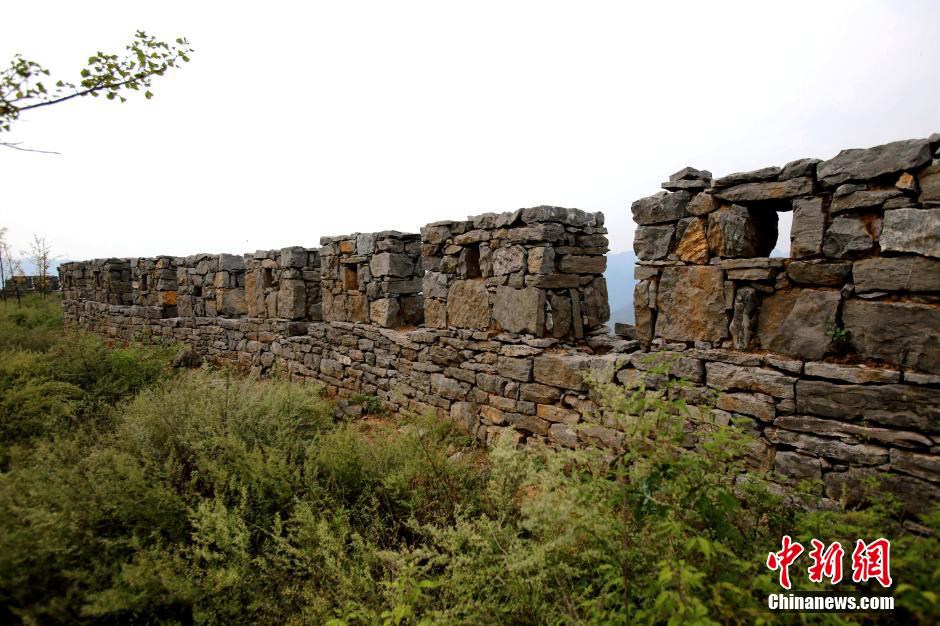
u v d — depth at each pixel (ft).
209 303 36.60
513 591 7.72
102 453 11.51
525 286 16.75
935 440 9.09
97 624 7.97
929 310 9.20
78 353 22.57
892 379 9.55
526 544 8.82
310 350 28.45
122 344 41.88
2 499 8.97
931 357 9.18
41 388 15.70
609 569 7.08
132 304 45.42
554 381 15.72
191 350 33.42
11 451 11.98
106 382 20.90
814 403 10.48
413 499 11.86
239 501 11.54
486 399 18.35
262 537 10.96
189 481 11.85
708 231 12.35
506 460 10.73
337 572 8.95
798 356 10.93
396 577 9.24
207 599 8.83
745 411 11.48
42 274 73.92
